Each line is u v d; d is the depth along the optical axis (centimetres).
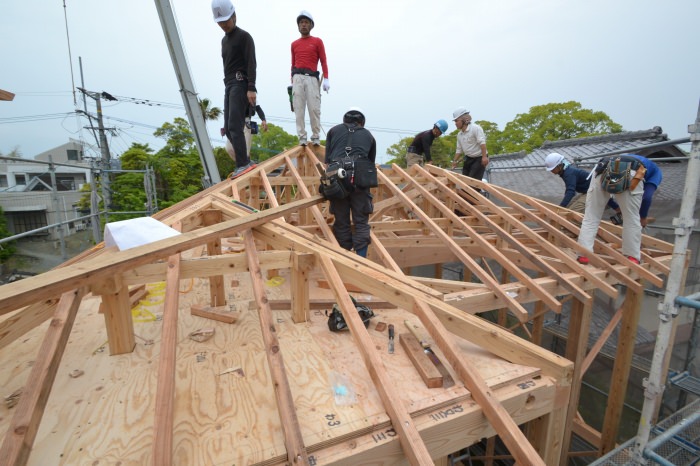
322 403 171
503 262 307
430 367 192
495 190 503
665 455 312
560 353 612
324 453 144
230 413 163
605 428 381
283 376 152
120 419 160
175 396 175
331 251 253
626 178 349
